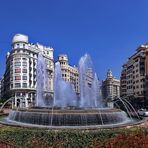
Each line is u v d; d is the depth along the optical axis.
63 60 164.12
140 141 12.10
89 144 12.48
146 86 96.81
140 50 103.81
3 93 156.88
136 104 100.38
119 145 11.76
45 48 134.62
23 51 113.56
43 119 18.64
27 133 13.98
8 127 16.61
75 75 178.88
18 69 112.19
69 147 12.38
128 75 114.88
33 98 116.00
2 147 11.73
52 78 136.50
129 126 17.36
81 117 18.50
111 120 19.61
